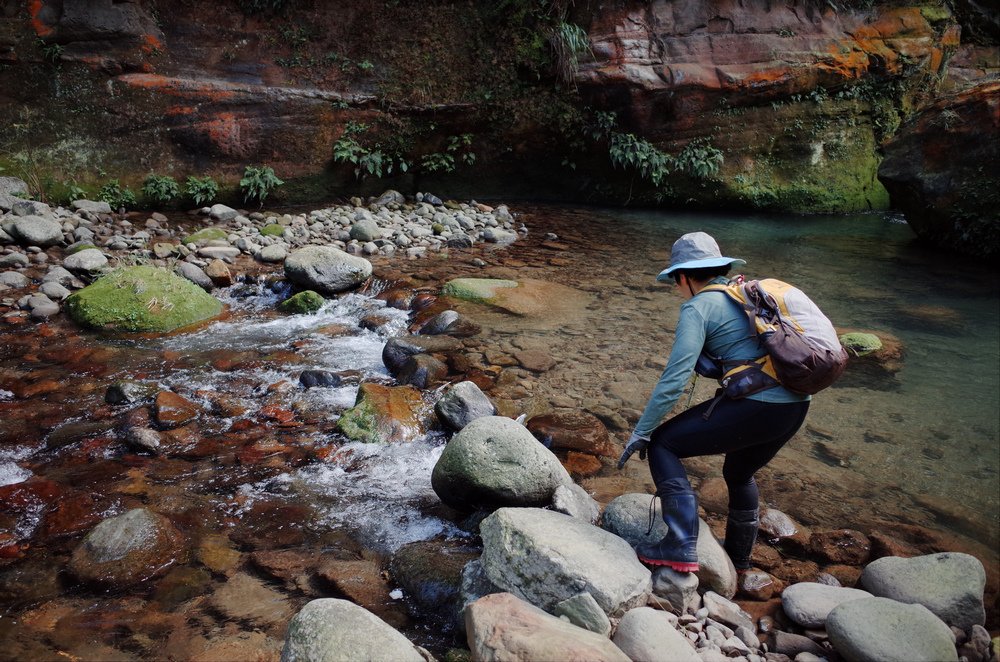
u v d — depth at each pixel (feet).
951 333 21.09
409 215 34.24
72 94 31.37
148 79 32.42
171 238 28.14
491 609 7.84
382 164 37.55
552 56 38.27
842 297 24.61
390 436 14.24
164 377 16.75
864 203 42.60
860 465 13.48
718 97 39.70
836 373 8.48
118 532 10.32
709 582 9.64
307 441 14.07
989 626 9.22
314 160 35.70
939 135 32.40
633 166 40.68
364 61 36.32
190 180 32.78
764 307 8.82
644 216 38.55
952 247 32.04
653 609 8.57
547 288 24.11
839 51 40.65
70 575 9.80
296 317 21.62
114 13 31.86
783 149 41.42
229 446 13.75
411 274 25.32
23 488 11.93
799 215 40.86
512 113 38.78
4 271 22.20
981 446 14.29
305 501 12.06
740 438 9.00
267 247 26.55
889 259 30.25
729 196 41.11
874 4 42.32
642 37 39.14
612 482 12.66
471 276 25.41
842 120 41.83
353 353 18.84
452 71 37.78
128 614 9.16
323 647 7.46
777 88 40.01
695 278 9.43
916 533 11.34
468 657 8.48
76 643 8.61
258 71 35.14
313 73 35.94
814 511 11.91
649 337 19.99
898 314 22.86
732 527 10.10
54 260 24.16
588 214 38.22
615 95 38.93
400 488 12.66
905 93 42.37
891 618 8.02
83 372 16.79
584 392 16.40
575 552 8.98
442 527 11.50
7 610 9.16
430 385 16.53
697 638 8.68
